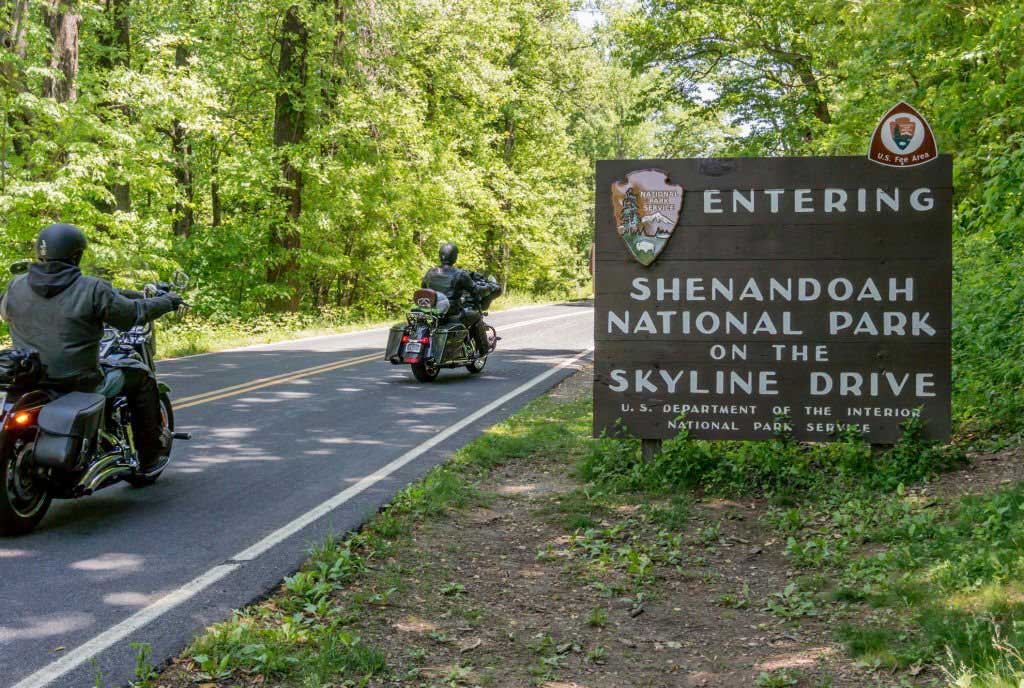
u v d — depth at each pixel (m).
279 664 4.19
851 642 4.49
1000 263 11.26
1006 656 3.95
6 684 3.94
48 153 19.98
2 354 5.98
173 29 28.02
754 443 8.12
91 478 6.48
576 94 50.09
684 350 7.95
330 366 16.59
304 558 5.75
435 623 4.91
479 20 33.94
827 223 7.75
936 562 5.38
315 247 30.31
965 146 13.10
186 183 31.05
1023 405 8.50
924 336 7.66
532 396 13.08
